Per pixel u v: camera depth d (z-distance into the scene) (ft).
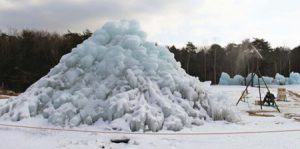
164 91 38.01
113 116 33.27
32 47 158.71
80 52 42.04
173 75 41.14
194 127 34.45
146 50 42.80
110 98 34.83
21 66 146.82
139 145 26.35
